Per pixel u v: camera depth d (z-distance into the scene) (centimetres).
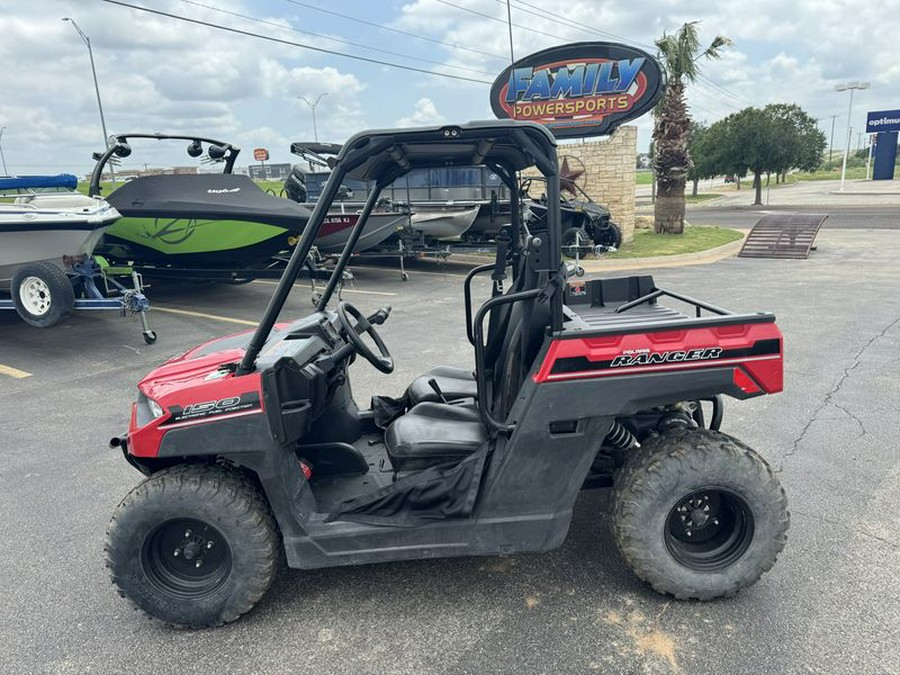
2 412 578
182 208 965
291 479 282
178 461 302
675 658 255
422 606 294
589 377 269
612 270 1330
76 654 272
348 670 257
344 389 349
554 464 278
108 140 962
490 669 253
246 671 259
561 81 1591
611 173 1673
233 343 346
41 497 414
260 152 2008
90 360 741
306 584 313
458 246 1461
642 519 276
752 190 4872
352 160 258
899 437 455
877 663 249
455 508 280
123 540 273
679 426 297
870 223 2134
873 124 5050
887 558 316
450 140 260
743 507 278
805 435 463
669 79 1770
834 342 700
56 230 813
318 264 1043
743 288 1050
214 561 290
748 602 287
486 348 349
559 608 288
